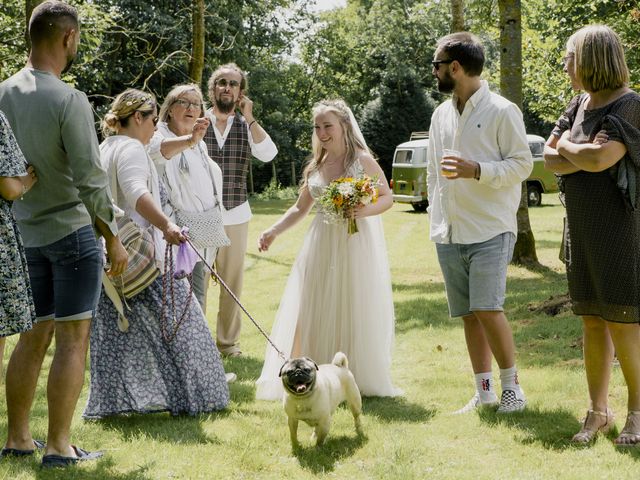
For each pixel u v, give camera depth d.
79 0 15.61
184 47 29.58
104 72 27.08
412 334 8.27
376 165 5.95
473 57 5.25
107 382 5.21
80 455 4.34
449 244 5.44
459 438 4.75
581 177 4.38
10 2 14.57
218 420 5.18
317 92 49.47
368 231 5.89
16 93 4.12
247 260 16.06
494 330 5.21
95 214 4.09
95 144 4.11
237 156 7.53
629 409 4.48
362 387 5.82
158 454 4.41
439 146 5.53
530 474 4.04
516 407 5.20
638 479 3.88
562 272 12.65
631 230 4.27
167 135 6.41
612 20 13.32
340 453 4.55
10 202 3.83
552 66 17.50
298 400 4.48
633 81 12.39
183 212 6.29
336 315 5.87
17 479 3.93
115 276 4.63
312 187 5.99
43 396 5.87
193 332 5.37
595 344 4.58
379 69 47.50
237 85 7.53
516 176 5.14
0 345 4.20
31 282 4.23
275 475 4.20
